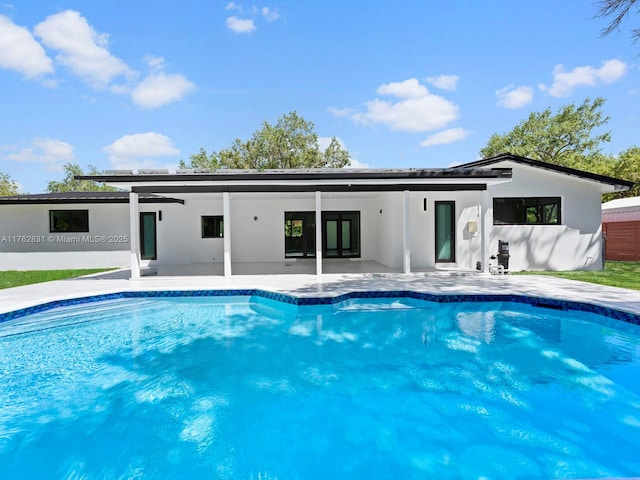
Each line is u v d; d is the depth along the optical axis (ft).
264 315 25.58
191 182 31.55
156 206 48.70
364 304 26.78
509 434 11.86
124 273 39.01
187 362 17.97
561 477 9.82
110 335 21.67
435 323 23.34
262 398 14.43
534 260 39.88
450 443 11.44
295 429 12.31
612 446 11.21
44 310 24.27
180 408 13.70
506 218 40.34
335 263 46.57
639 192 80.23
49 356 18.66
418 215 39.24
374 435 11.93
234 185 33.09
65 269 47.06
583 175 38.88
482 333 21.54
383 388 15.19
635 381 15.52
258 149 104.27
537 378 15.84
